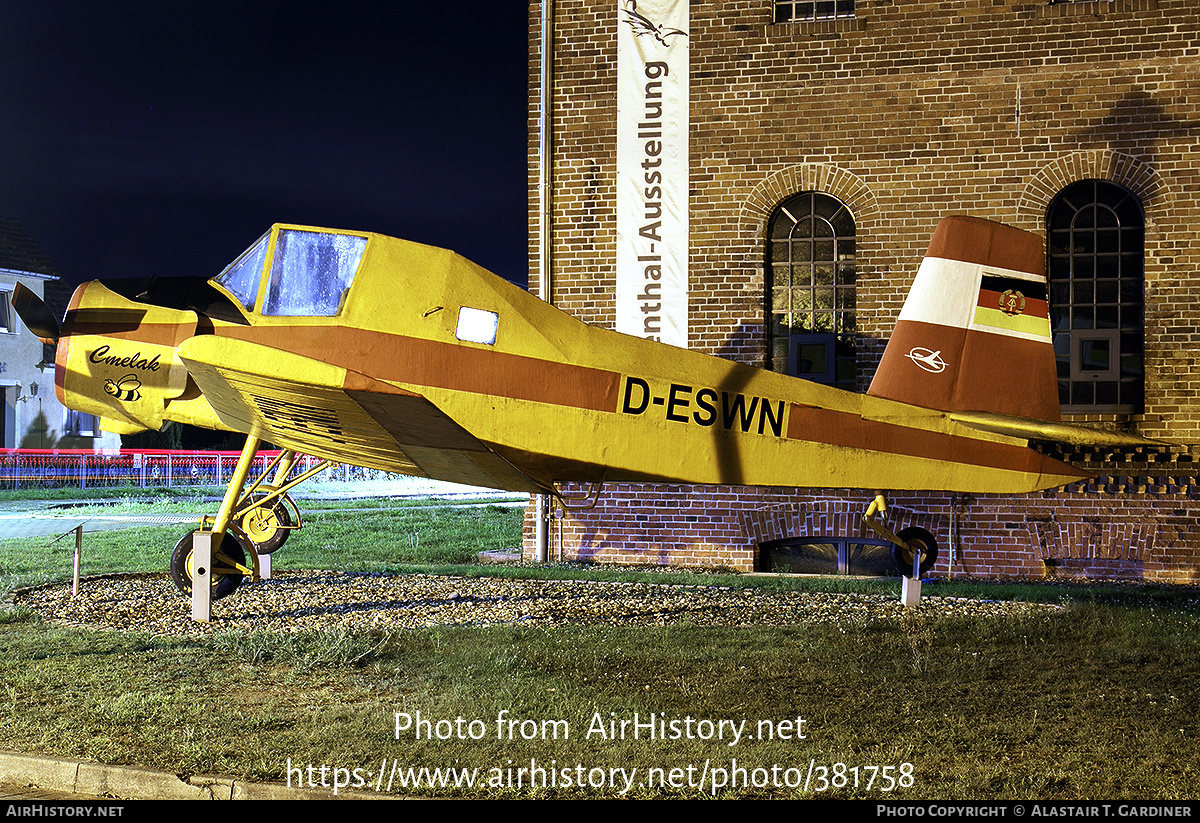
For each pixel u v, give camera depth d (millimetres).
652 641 7418
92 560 12172
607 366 8461
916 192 11625
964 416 9367
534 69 12508
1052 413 9609
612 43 12297
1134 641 7355
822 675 6434
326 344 7898
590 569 11500
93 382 8586
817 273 12086
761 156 11969
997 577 11305
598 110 12320
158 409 8594
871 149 11734
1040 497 11273
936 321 9461
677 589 10055
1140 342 11406
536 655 6934
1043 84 11383
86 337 8625
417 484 33062
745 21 12016
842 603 9328
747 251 11992
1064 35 11344
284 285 7984
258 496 10266
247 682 6242
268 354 6316
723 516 11945
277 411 7348
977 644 7387
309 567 11781
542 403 8250
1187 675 6484
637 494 12164
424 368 7949
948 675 6453
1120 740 5152
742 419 8875
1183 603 9242
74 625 7918
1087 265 11539
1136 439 9148
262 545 10508
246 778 4582
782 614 8703
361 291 7906
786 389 9031
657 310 12156
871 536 11617
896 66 11688
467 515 20109
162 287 8961
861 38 11766
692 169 12125
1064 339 11586
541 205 12398
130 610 8539
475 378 8070
